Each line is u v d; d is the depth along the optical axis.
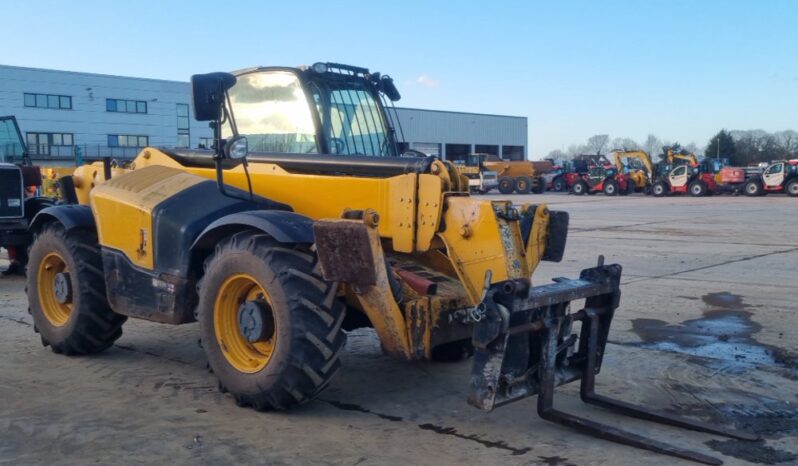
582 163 46.16
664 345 6.90
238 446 4.42
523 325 4.39
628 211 26.30
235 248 4.88
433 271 5.24
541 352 4.58
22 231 10.63
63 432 4.66
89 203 6.71
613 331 7.43
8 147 11.65
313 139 5.85
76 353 6.41
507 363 4.45
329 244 4.46
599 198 38.06
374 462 4.19
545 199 37.38
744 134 83.88
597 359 5.14
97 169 7.15
